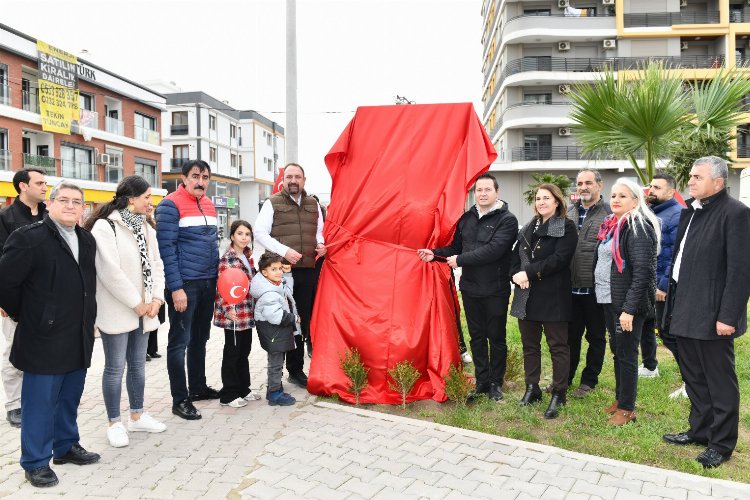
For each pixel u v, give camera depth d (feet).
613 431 14.60
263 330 16.75
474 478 11.95
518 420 15.70
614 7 106.52
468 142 18.01
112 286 13.29
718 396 12.90
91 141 96.99
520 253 16.60
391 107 19.03
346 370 16.90
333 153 18.95
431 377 17.25
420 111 18.80
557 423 15.42
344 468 12.49
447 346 17.29
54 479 11.90
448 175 18.22
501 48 111.86
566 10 106.83
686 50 107.96
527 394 16.79
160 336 27.27
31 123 83.61
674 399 16.94
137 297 13.62
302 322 19.92
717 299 12.78
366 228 18.51
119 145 104.94
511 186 108.78
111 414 14.08
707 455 12.85
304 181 19.07
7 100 79.46
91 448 13.83
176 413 16.05
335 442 13.96
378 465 12.60
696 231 13.20
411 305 17.66
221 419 15.81
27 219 16.30
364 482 11.81
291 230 18.86
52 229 11.95
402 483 11.74
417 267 17.92
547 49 108.58
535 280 16.07
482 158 17.48
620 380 15.30
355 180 18.92
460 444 13.75
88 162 97.66
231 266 17.12
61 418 12.80
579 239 17.42
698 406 13.71
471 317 17.26
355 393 17.08
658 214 18.22
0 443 14.19
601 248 15.85
